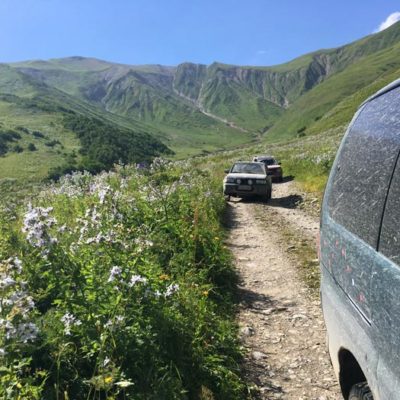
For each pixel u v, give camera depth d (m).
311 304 7.13
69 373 3.72
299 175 29.34
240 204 19.58
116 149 181.62
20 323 3.34
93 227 6.46
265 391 4.75
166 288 5.38
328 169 24.75
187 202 12.01
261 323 6.48
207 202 14.66
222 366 4.88
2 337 3.21
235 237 12.43
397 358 2.20
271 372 5.14
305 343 5.81
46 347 3.72
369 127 3.29
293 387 4.82
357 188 3.21
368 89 147.00
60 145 190.50
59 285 4.48
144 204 9.80
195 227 8.76
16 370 3.28
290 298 7.45
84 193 13.63
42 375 3.33
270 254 10.41
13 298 3.49
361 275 2.81
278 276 8.68
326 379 4.94
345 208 3.43
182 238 8.53
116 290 4.36
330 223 3.78
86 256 5.32
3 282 3.57
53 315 4.03
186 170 25.42
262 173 20.75
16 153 171.00
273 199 20.70
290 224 14.04
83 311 4.13
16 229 7.38
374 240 2.68
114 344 3.80
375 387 2.46
